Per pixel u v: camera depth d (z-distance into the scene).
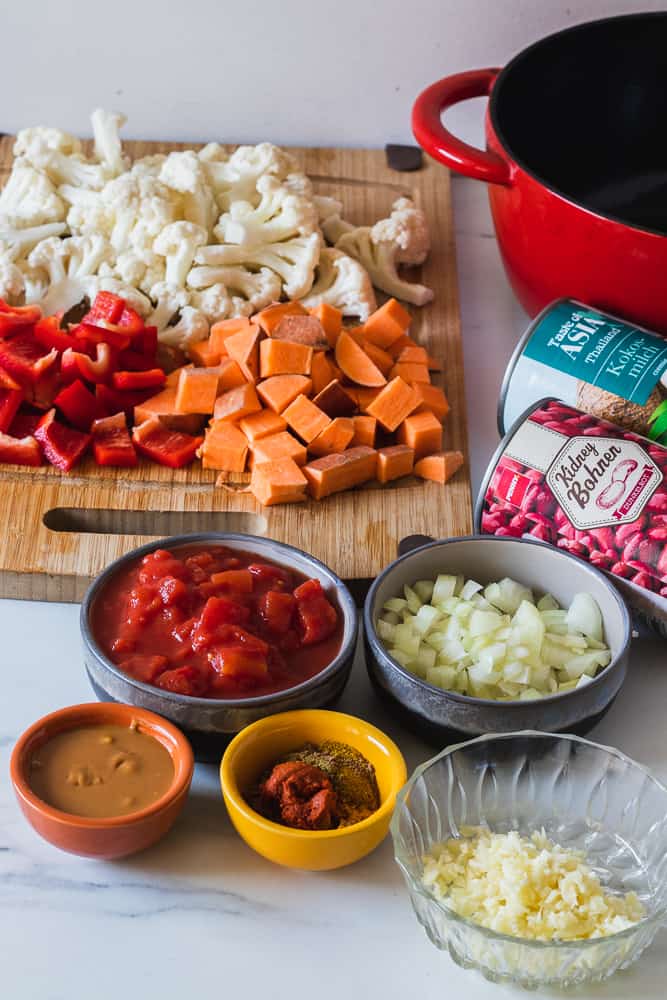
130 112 1.78
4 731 1.07
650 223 1.56
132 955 0.90
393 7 1.67
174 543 1.13
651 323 1.34
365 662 1.14
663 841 0.97
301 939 0.92
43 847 0.98
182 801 0.95
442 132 1.40
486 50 1.72
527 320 1.62
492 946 0.86
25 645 1.17
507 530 1.18
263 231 1.51
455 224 1.78
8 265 1.44
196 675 1.02
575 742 1.00
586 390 1.24
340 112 1.78
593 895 0.91
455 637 1.08
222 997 0.88
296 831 0.92
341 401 1.35
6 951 0.90
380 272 1.55
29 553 1.22
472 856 0.95
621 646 1.06
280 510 1.28
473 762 1.00
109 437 1.32
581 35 1.52
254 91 1.76
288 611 1.08
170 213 1.47
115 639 1.05
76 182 1.57
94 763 0.97
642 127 1.60
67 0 1.66
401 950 0.92
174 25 1.69
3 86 1.76
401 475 1.33
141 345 1.40
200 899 0.95
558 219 1.32
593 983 0.90
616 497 1.12
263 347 1.35
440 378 1.46
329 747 1.00
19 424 1.33
